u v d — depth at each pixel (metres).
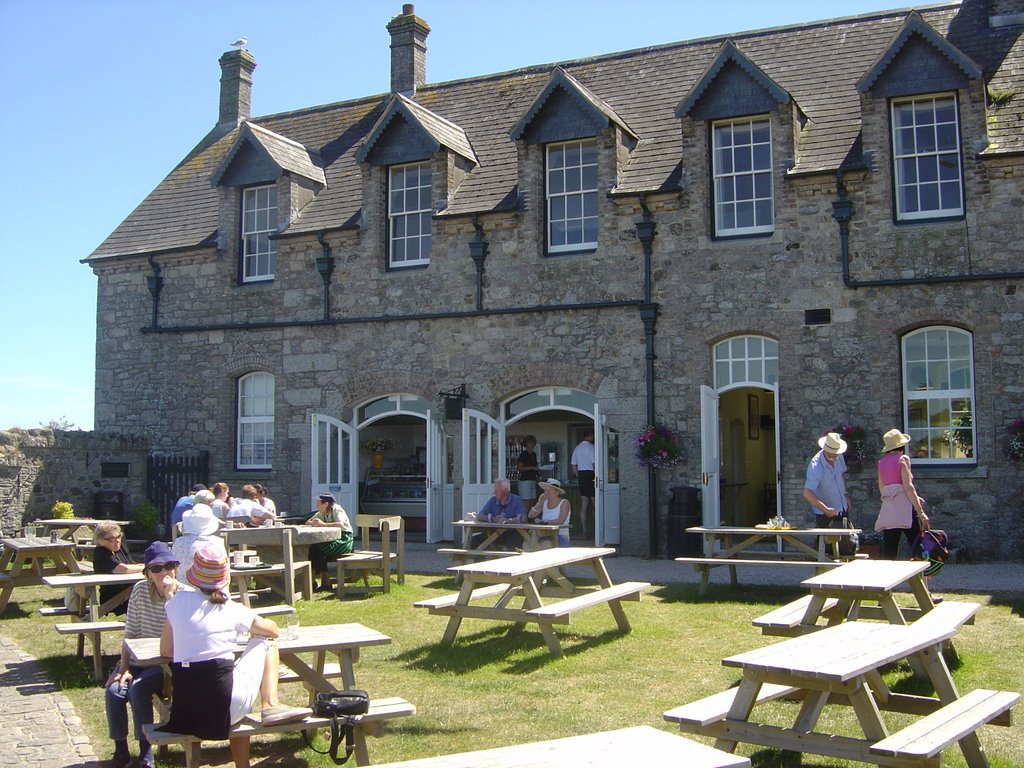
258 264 19.27
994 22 16.05
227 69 23.36
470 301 17.09
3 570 12.68
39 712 7.29
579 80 19.09
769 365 15.39
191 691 5.51
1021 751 5.95
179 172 21.98
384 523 12.29
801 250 15.09
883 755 4.77
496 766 3.88
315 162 19.98
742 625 9.65
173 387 19.39
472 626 9.98
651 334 15.80
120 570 9.60
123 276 20.03
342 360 18.02
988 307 14.09
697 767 3.82
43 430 17.02
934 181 14.74
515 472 20.09
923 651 6.10
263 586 12.94
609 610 10.55
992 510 13.88
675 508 15.16
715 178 15.91
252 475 18.55
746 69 15.31
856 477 14.49
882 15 17.30
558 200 16.94
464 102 19.98
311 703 6.59
